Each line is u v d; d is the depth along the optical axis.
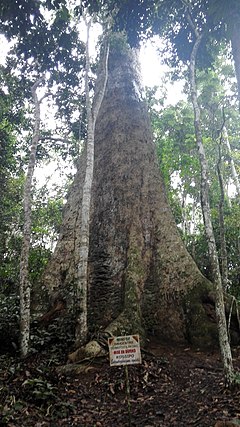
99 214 12.11
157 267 10.66
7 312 9.65
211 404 5.85
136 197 12.12
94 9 10.38
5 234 18.30
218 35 10.14
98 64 15.33
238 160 19.64
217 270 6.75
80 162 14.03
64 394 6.35
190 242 16.97
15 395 5.94
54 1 10.08
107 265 10.98
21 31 10.86
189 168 18.78
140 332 8.93
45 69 12.62
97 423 5.40
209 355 8.57
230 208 17.34
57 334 8.95
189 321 9.48
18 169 18.19
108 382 6.84
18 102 14.76
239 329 9.27
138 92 15.38
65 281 10.66
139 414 5.76
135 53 16.62
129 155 13.14
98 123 14.55
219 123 18.89
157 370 7.48
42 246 18.52
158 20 10.88
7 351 8.48
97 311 10.01
